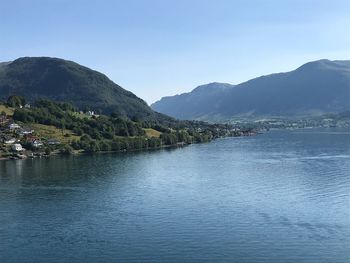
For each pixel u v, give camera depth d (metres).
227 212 121.94
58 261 91.81
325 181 160.38
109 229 110.38
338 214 117.00
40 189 158.88
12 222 118.31
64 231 109.81
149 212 124.38
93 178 179.25
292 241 98.75
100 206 132.50
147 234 106.12
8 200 142.88
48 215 124.25
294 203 129.50
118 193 149.38
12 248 99.12
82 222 116.75
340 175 171.38
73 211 127.75
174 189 153.88
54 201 140.38
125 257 93.19
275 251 94.00
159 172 192.12
